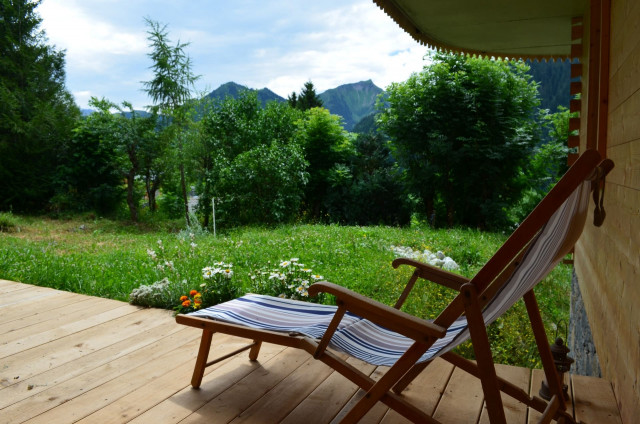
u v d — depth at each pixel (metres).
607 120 3.03
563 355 2.36
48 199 20.12
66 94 23.41
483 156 17.17
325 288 1.75
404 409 1.69
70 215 19.11
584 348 3.87
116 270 6.04
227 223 15.82
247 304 2.57
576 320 4.70
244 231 12.89
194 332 3.49
